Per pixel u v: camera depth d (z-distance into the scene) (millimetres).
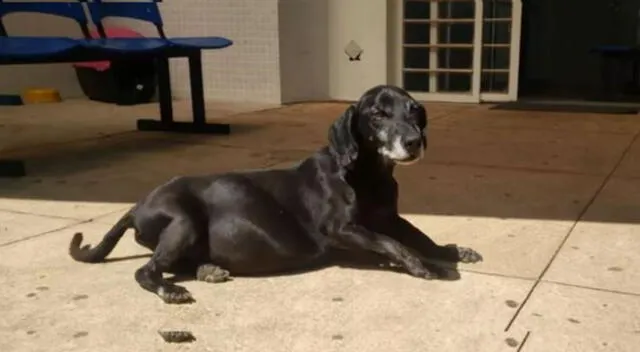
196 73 4664
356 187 2867
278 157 4121
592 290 2801
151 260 2840
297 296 2789
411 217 3309
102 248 2969
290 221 2891
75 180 3785
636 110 5336
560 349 2502
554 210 3357
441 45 5676
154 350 2537
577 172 3820
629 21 7352
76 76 6133
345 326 2658
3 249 3088
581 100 5723
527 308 2723
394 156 2787
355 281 2859
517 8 5562
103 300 2785
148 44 4203
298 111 5410
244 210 2861
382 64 5742
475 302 2750
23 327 2678
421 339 2590
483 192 3562
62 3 4316
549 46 7578
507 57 5664
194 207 2854
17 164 3840
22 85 5887
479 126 4812
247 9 5691
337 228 2873
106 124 4996
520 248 3049
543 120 4988
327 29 5809
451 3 5613
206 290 2826
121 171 3912
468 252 2969
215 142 4465
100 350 2549
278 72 5691
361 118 2844
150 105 5715
